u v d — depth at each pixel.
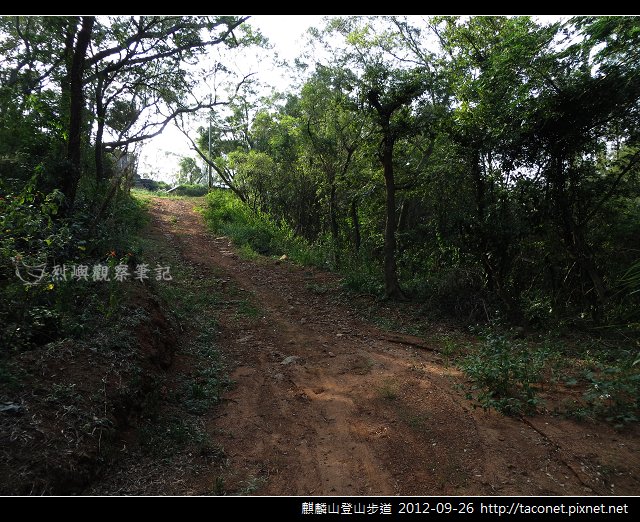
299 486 4.06
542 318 9.51
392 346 8.17
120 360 5.11
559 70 8.94
